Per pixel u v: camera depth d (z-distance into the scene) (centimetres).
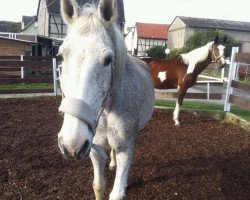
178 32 3991
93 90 158
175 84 625
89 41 161
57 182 323
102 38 166
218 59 590
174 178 344
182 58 606
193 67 587
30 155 392
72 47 161
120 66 201
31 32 3569
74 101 151
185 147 452
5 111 624
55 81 803
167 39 4403
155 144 457
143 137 490
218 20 4169
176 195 308
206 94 754
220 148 457
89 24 168
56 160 379
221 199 307
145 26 4578
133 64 262
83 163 370
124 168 230
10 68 986
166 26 4675
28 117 582
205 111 654
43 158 384
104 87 167
